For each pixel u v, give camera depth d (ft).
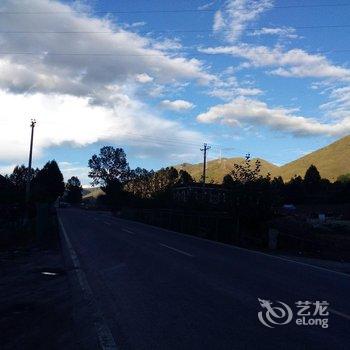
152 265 49.11
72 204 505.66
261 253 68.23
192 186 207.72
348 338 23.38
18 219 104.53
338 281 42.09
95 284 37.88
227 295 33.50
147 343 22.17
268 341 22.56
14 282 40.09
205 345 21.84
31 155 162.09
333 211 237.25
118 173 430.61
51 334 24.06
